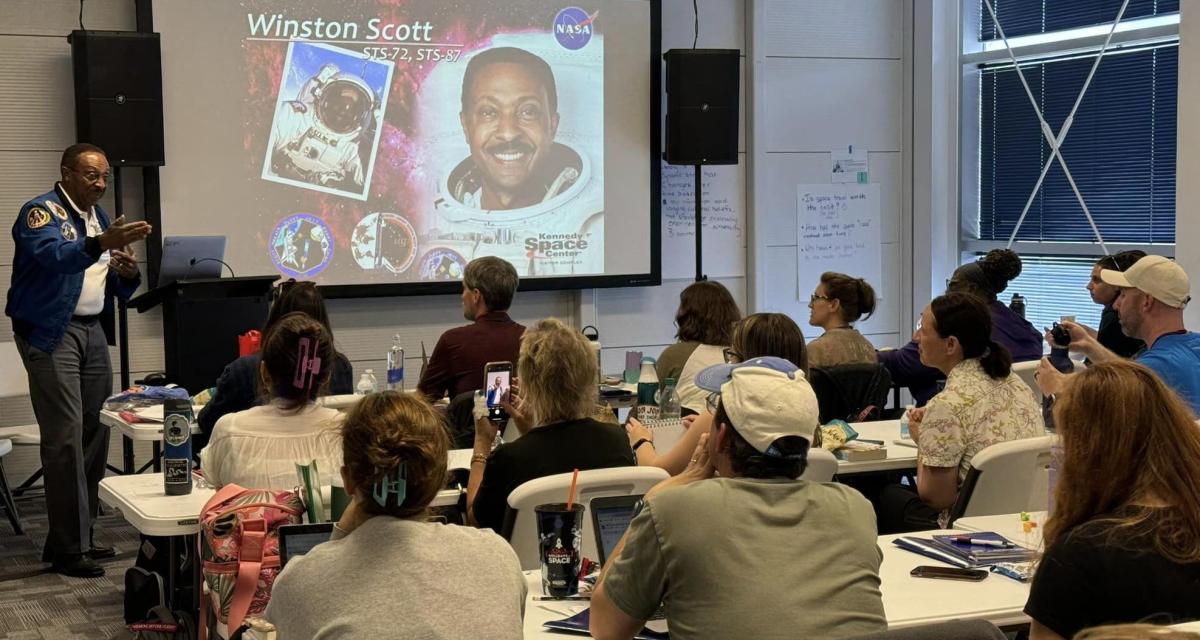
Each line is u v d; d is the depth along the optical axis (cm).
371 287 662
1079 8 726
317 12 639
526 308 715
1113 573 189
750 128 755
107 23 609
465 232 682
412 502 198
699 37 745
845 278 486
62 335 482
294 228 642
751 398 209
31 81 594
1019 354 546
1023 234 771
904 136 804
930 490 359
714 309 454
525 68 689
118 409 452
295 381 312
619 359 738
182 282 507
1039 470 333
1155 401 199
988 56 773
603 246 716
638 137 720
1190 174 620
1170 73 679
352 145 652
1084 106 727
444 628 186
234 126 624
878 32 790
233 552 271
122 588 470
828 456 340
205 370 515
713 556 197
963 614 234
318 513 274
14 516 548
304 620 189
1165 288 370
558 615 240
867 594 198
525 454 303
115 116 569
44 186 600
